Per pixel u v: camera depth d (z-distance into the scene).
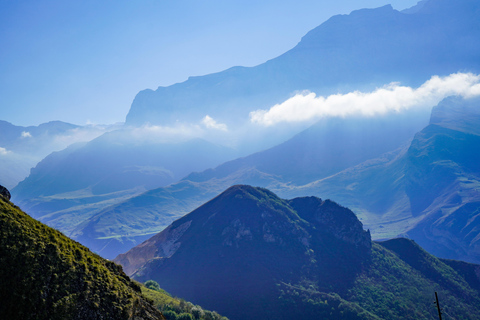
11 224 70.69
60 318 64.69
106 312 68.88
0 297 63.06
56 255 71.25
